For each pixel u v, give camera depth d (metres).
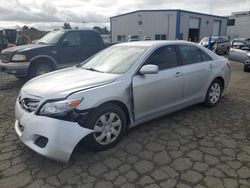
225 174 2.69
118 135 3.32
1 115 4.59
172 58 4.01
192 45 4.48
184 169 2.79
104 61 4.02
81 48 8.06
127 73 3.39
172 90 3.91
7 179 2.64
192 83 4.28
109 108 3.11
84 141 3.05
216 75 4.76
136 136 3.63
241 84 7.38
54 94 2.81
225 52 21.25
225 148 3.27
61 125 2.66
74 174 2.72
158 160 2.99
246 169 2.78
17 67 6.78
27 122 2.80
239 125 4.06
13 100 5.66
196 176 2.66
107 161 2.98
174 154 3.12
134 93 3.37
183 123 4.12
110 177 2.67
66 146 2.68
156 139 3.54
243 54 10.06
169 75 3.82
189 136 3.64
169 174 2.70
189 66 4.21
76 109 2.76
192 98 4.40
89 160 3.00
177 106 4.13
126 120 3.46
